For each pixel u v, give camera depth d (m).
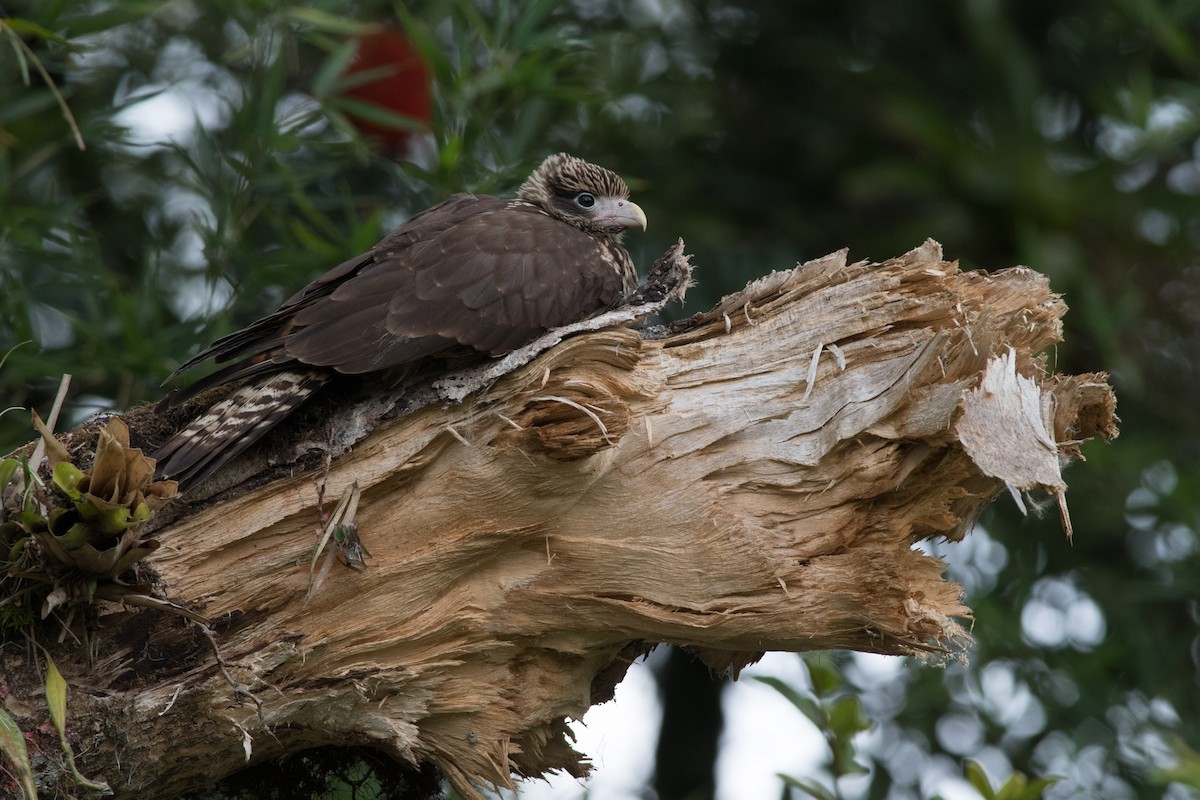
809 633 7.73
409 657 7.66
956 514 8.40
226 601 7.42
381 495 7.70
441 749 7.91
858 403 7.50
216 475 7.59
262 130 11.79
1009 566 14.80
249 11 12.09
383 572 7.55
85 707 7.08
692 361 7.92
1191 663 15.32
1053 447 7.48
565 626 7.87
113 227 14.12
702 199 16.08
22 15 12.06
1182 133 15.20
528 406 7.54
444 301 8.35
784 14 16.84
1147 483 15.04
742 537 7.61
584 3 16.17
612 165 14.65
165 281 13.78
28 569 6.95
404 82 13.13
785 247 15.28
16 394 11.68
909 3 16.98
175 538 7.47
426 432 7.64
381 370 8.24
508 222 9.03
